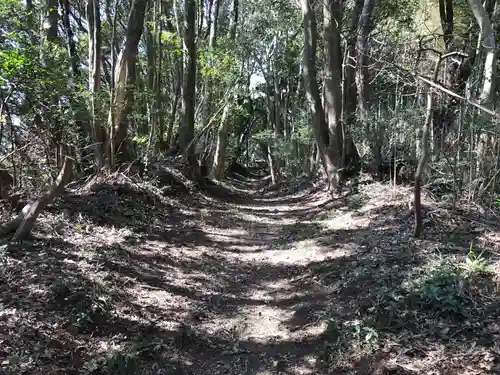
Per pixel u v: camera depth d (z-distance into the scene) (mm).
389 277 5711
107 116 10531
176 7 17766
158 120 17297
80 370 4086
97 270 5992
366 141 12547
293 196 17969
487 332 4328
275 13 25750
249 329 5512
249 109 33156
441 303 4781
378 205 9797
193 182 15734
